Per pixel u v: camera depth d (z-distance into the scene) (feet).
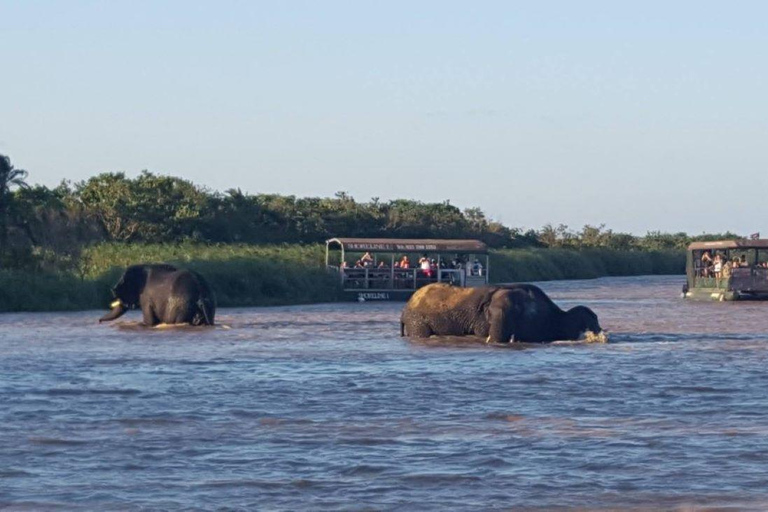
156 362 155.33
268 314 263.08
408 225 532.73
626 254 604.49
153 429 103.40
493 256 491.31
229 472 86.84
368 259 340.18
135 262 311.68
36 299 271.08
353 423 106.01
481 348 171.53
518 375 138.62
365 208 540.52
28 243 330.13
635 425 104.12
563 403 116.67
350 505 77.71
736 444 94.94
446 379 135.54
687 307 295.07
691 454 91.35
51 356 163.32
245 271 309.63
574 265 547.08
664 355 161.27
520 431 101.45
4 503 78.23
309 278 323.78
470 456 91.30
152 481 84.12
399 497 79.61
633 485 82.17
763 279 322.14
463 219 573.74
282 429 103.14
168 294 217.36
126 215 431.84
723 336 196.13
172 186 472.03
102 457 91.71
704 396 120.78
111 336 197.57
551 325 181.57
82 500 79.05
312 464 89.10
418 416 109.50
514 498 79.25
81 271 299.79
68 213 349.20
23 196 346.74
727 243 326.85
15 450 94.32
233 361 156.56
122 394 124.47
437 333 187.01
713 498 78.64
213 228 458.09
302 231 495.41
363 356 161.99
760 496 79.00
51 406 116.06
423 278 330.13
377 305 305.94
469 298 184.34
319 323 231.09
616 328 216.74
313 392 125.59
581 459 89.97
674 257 627.05
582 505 77.51
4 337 195.42
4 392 125.70
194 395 123.65
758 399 118.62
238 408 114.62
